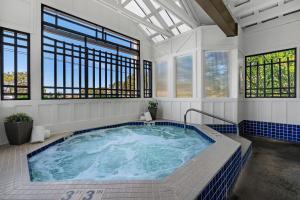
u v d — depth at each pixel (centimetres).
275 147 363
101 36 470
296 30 398
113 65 509
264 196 188
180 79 545
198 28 474
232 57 452
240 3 394
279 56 438
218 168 179
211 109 466
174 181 154
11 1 304
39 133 304
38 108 338
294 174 239
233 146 258
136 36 570
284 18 414
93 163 278
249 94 493
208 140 347
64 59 388
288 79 422
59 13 379
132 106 557
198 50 476
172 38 555
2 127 291
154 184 150
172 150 345
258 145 379
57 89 375
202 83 471
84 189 144
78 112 412
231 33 423
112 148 353
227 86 460
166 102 586
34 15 333
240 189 203
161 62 610
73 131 388
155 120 559
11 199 131
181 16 419
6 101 296
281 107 428
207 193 150
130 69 561
